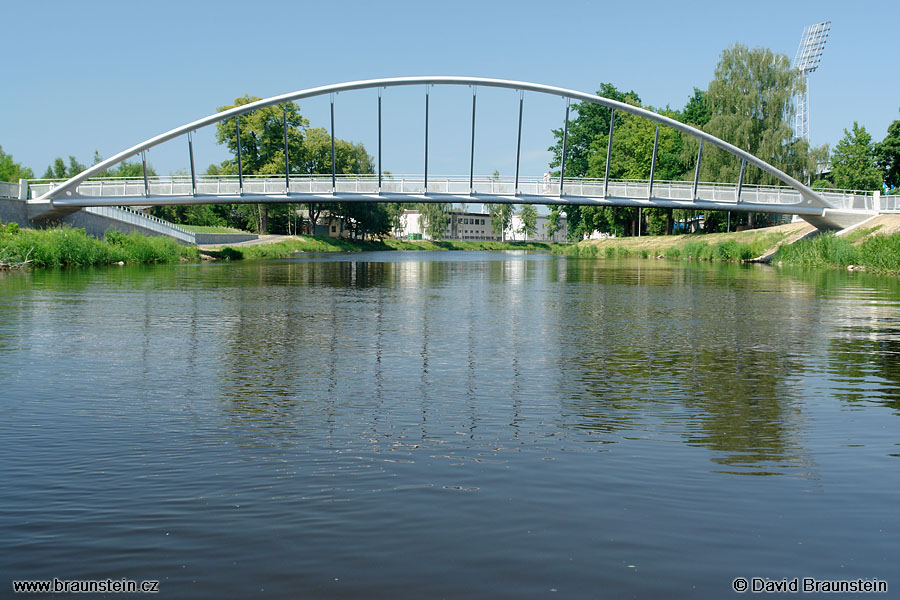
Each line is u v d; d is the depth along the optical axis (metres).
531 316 14.26
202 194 47.28
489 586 3.02
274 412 6.11
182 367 8.37
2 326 12.19
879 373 8.19
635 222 80.88
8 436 5.30
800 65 85.31
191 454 4.83
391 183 47.78
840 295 19.70
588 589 2.99
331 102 47.28
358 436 5.32
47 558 3.26
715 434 5.44
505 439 5.25
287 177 48.03
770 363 8.85
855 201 48.94
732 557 3.29
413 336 11.21
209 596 2.93
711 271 34.72
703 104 73.06
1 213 42.19
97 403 6.44
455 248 124.56
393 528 3.58
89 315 13.97
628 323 13.13
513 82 47.19
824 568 3.20
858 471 4.54
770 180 58.41
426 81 46.78
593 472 4.46
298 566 3.18
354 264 44.06
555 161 84.62
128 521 3.67
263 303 16.80
